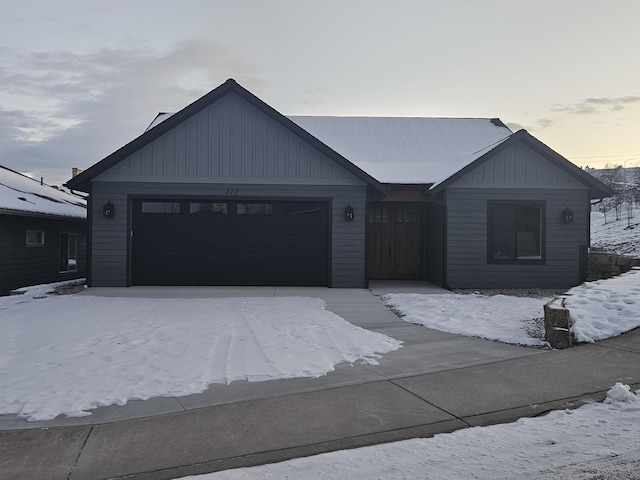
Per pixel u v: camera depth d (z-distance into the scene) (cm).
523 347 711
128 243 1337
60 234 1814
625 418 442
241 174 1351
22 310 1020
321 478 345
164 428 438
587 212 1390
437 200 1404
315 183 1362
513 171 1386
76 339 753
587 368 593
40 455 388
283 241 1379
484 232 1379
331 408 482
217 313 974
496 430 424
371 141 1705
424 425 439
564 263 1385
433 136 1752
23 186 1933
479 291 1329
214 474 354
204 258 1369
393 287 1405
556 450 382
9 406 487
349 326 859
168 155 1341
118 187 1334
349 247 1369
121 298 1173
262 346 711
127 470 364
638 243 2939
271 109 1334
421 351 695
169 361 633
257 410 478
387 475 347
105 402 497
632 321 755
